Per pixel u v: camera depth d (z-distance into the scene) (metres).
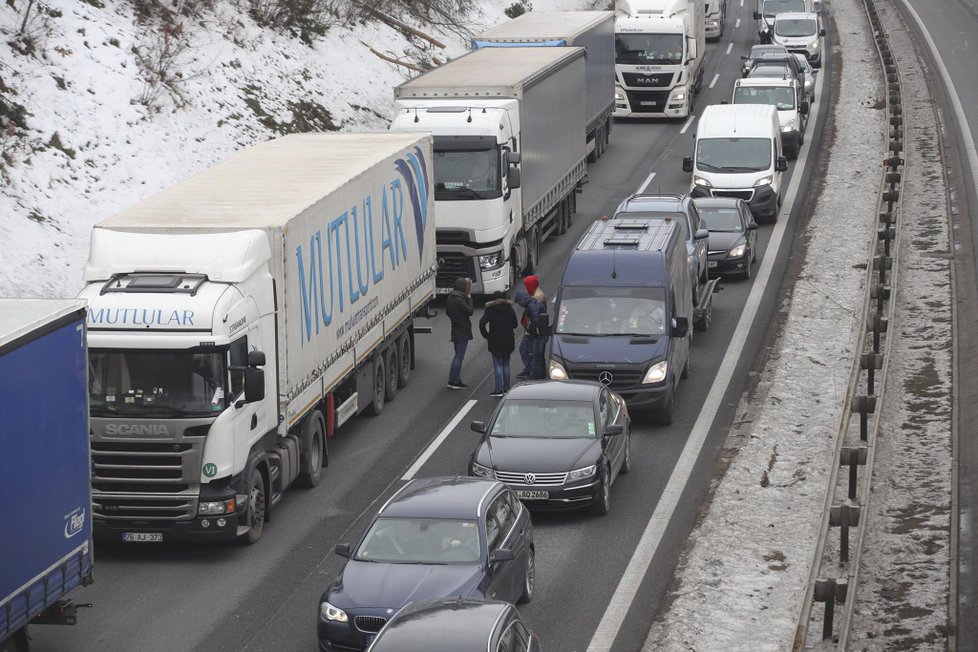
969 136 119.25
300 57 107.19
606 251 61.34
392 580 36.06
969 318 71.38
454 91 77.12
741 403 59.78
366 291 55.91
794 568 42.16
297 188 51.78
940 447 53.72
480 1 156.38
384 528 38.12
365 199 55.56
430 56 127.00
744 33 195.88
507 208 76.25
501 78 79.25
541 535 45.88
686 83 131.38
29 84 79.81
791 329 70.69
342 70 110.81
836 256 85.19
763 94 118.62
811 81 141.50
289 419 47.25
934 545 44.31
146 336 43.09
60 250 69.25
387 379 61.19
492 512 38.84
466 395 62.50
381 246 57.97
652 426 57.38
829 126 129.62
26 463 33.31
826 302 75.25
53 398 34.59
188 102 89.19
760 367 64.75
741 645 36.78
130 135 81.81
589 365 57.03
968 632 38.09
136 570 43.62
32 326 33.47
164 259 44.72
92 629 38.97
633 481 51.00
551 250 88.81
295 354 47.53
